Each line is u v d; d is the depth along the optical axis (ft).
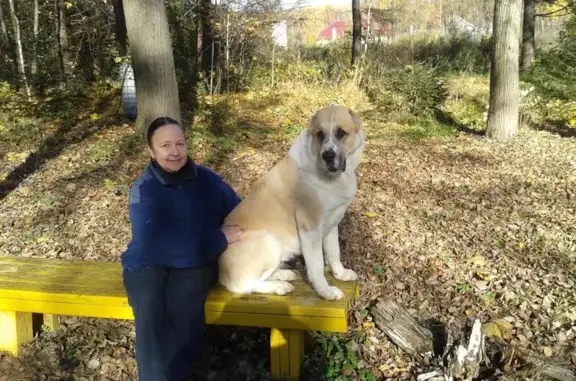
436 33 77.25
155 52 25.90
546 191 21.84
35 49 46.50
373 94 40.24
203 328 10.16
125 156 24.90
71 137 28.27
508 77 30.40
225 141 27.27
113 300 10.22
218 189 10.99
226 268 10.30
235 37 45.01
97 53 51.62
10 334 11.20
